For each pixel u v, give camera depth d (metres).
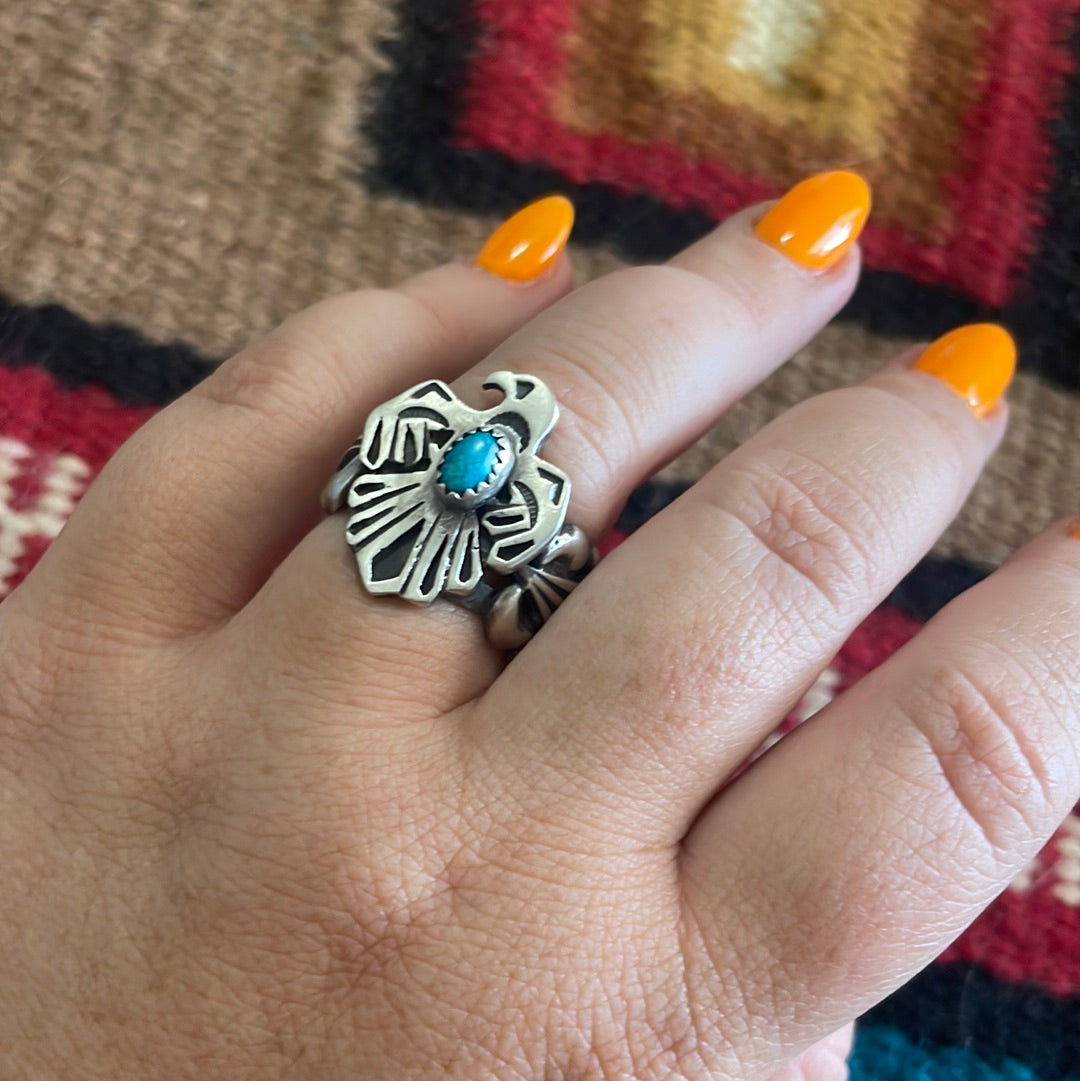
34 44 0.19
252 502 0.11
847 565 0.10
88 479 0.17
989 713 0.10
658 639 0.10
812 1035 0.10
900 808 0.09
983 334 0.11
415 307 0.12
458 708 0.10
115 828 0.11
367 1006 0.10
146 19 0.19
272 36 0.19
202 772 0.10
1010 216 0.19
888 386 0.11
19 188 0.18
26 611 0.12
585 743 0.10
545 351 0.11
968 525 0.18
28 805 0.11
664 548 0.10
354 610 0.10
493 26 0.19
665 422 0.11
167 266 0.18
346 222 0.19
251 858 0.10
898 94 0.19
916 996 0.17
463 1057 0.09
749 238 0.12
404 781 0.10
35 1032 0.10
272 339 0.12
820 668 0.10
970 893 0.09
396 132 0.19
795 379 0.18
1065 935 0.17
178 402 0.12
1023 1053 0.16
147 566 0.11
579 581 0.10
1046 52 0.19
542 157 0.19
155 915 0.10
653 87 0.19
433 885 0.10
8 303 0.18
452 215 0.19
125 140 0.18
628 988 0.10
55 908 0.11
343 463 0.11
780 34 0.19
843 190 0.12
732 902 0.10
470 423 0.10
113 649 0.11
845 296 0.12
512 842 0.10
